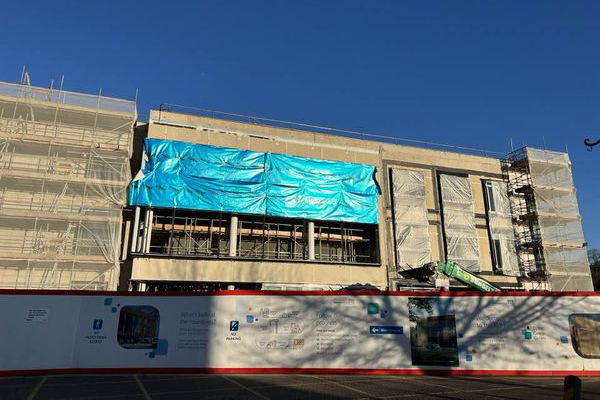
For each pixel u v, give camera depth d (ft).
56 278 74.79
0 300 38.86
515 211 114.73
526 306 42.80
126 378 36.76
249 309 41.24
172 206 84.79
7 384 33.68
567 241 112.78
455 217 107.34
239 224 93.71
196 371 39.40
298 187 95.45
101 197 80.64
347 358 40.42
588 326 42.55
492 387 34.12
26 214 73.72
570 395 16.99
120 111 85.76
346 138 105.29
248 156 93.56
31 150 80.69
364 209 99.45
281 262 88.38
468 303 42.60
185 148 89.15
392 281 96.68
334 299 41.98
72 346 39.14
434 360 40.83
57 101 82.58
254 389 31.83
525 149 118.01
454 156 113.91
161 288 86.33
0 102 79.05
